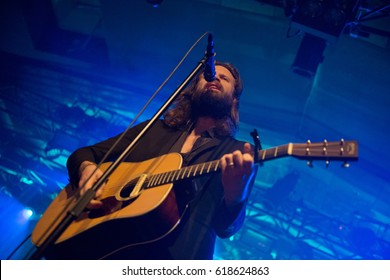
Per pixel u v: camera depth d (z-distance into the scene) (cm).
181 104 362
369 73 763
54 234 242
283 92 905
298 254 1011
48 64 1024
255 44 843
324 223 1018
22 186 1181
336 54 767
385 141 854
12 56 1028
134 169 316
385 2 650
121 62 980
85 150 346
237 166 242
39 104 1112
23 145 1188
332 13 650
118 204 286
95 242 287
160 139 345
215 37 866
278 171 1083
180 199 281
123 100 1054
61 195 336
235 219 276
